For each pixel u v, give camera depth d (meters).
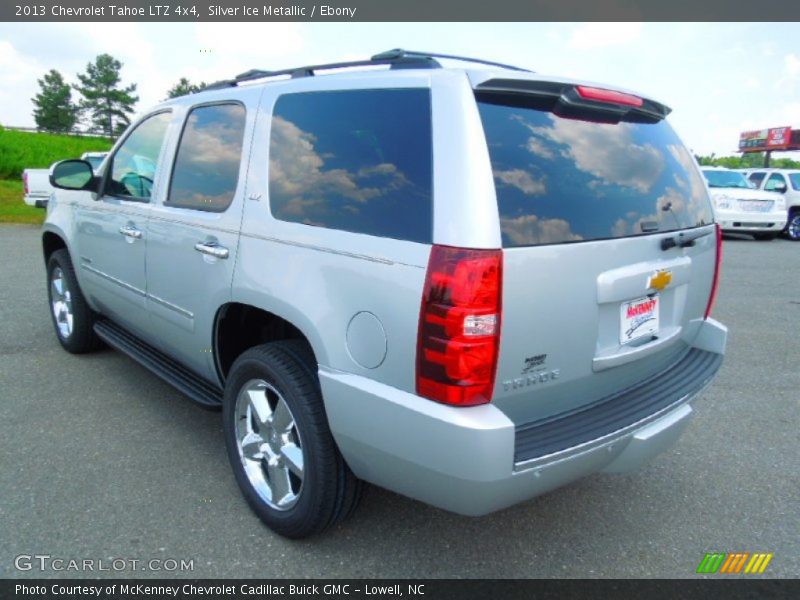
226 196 3.03
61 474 3.30
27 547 2.71
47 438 3.69
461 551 2.82
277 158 2.82
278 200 2.74
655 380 2.90
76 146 31.00
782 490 3.42
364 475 2.48
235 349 3.24
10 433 3.74
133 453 3.55
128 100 78.50
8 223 14.23
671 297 2.89
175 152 3.53
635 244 2.54
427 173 2.21
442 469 2.13
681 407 2.81
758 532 3.04
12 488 3.15
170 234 3.36
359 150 2.47
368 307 2.28
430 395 2.13
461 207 2.08
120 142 4.20
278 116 2.88
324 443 2.55
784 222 15.64
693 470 3.63
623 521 3.10
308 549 2.78
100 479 3.26
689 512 3.20
